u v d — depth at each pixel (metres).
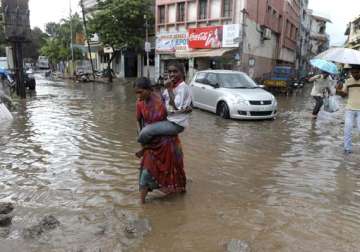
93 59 43.25
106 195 4.64
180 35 27.05
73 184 5.03
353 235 3.71
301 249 3.41
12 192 4.71
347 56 7.21
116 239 3.51
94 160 6.22
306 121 11.01
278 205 4.43
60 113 11.72
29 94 18.77
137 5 29.58
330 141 8.14
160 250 3.33
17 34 15.80
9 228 3.70
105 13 29.52
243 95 10.68
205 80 12.41
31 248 3.33
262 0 26.14
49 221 3.76
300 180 5.39
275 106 11.06
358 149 7.39
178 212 4.16
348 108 6.99
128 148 7.07
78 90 22.12
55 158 6.32
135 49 32.75
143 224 3.74
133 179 5.27
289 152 7.07
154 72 33.03
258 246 3.44
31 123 9.75
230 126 9.80
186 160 6.36
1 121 9.98
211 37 24.36
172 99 4.26
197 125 9.83
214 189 4.93
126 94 19.41
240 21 23.02
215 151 7.03
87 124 9.68
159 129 4.23
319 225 3.91
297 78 28.23
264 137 8.45
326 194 4.84
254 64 26.00
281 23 32.25
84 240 3.47
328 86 10.99
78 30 46.00
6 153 6.61
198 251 3.33
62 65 55.50
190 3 26.03
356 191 4.98
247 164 6.19
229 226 3.84
